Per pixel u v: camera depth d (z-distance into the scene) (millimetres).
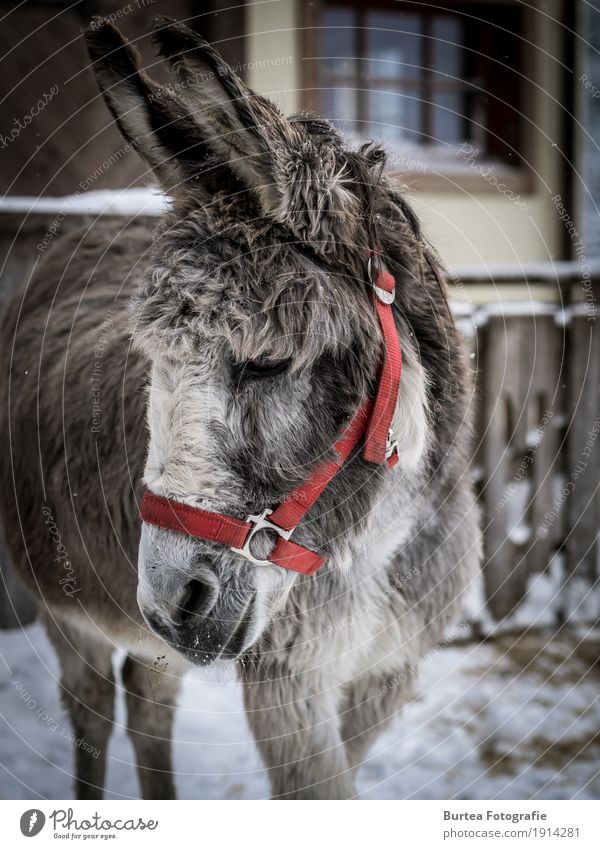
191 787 2789
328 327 1513
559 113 6180
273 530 1561
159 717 2604
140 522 2115
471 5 6012
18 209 3510
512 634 3781
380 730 2227
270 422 1504
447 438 1936
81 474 2359
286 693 1988
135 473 2123
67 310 2709
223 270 1447
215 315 1427
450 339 1901
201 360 1438
